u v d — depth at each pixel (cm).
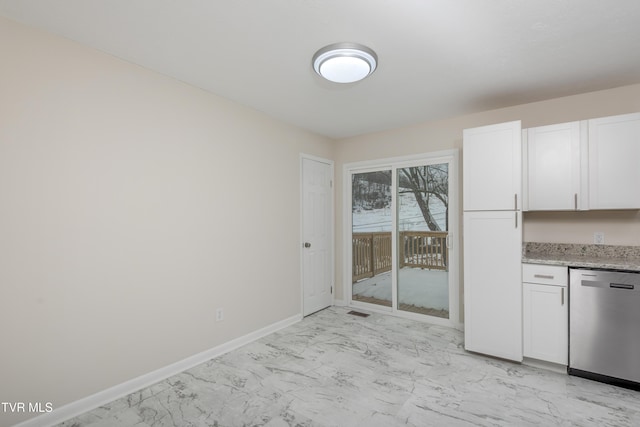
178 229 254
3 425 170
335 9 169
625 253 262
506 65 232
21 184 177
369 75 247
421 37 196
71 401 194
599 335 228
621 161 240
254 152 323
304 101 303
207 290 275
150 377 233
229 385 229
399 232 395
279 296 351
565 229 290
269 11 170
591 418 188
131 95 226
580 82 260
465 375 242
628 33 190
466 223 280
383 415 193
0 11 168
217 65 232
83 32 189
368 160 414
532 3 164
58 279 190
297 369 253
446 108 321
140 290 229
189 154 263
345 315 397
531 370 250
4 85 172
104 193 211
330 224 438
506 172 263
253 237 321
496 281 266
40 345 183
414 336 323
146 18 176
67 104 195
